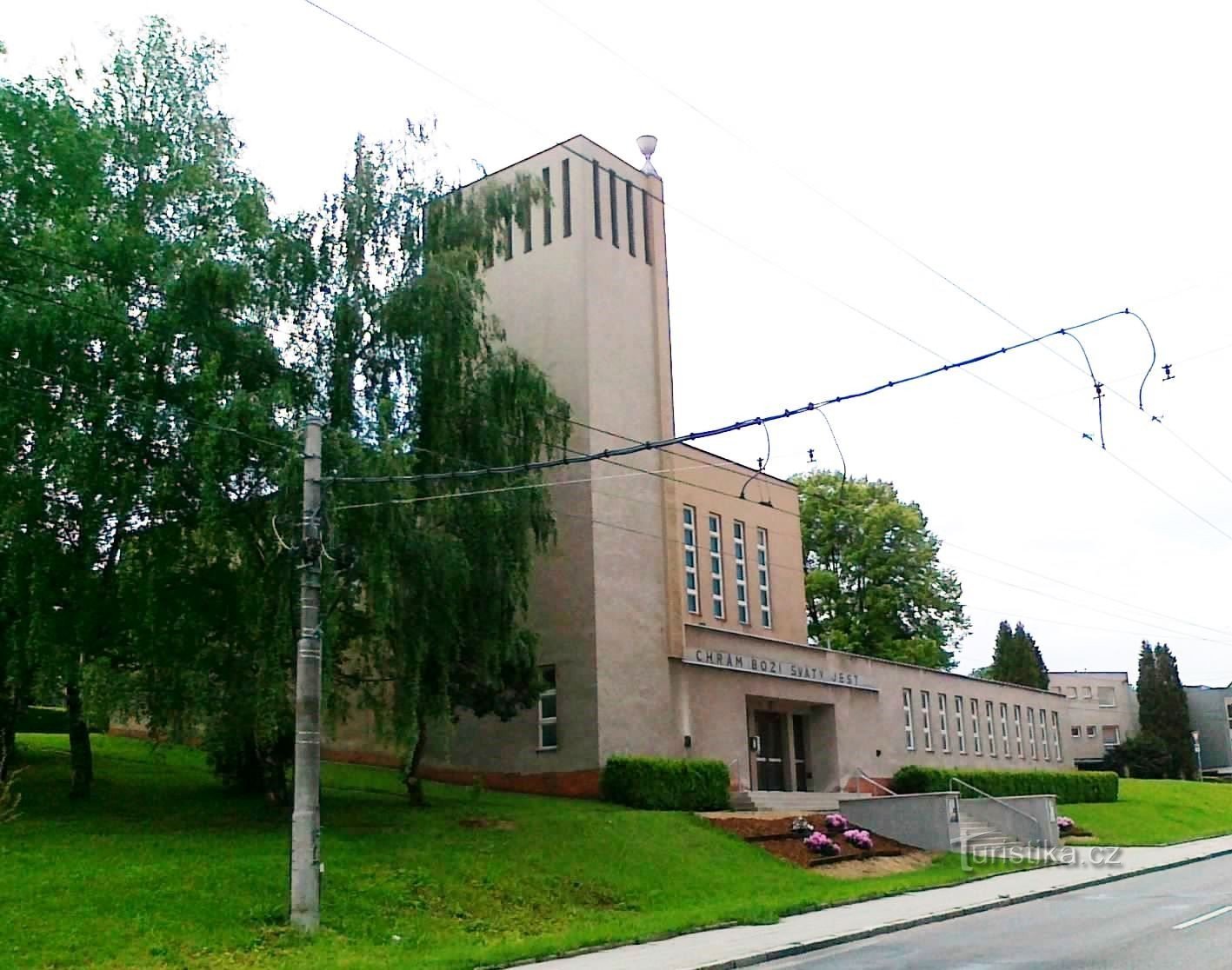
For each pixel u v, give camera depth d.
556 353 33.03
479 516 23.20
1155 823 44.28
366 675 22.44
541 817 24.97
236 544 20.48
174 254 21.67
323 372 22.50
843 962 14.62
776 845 26.56
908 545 59.38
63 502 21.41
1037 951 15.07
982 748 51.53
